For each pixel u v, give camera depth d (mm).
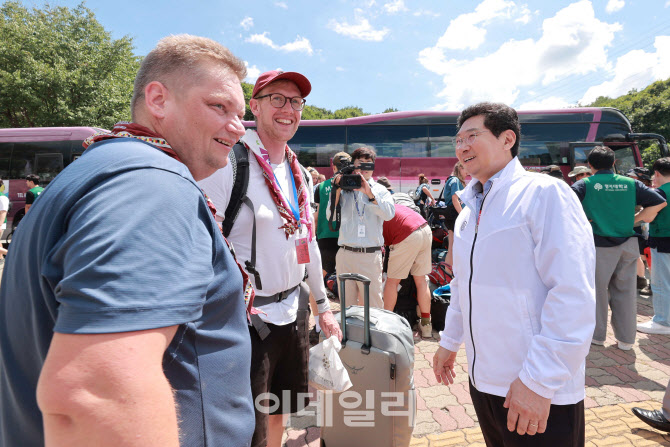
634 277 3648
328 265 4758
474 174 1495
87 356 472
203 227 662
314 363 1852
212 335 724
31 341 630
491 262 1360
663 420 2434
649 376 3205
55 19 18750
